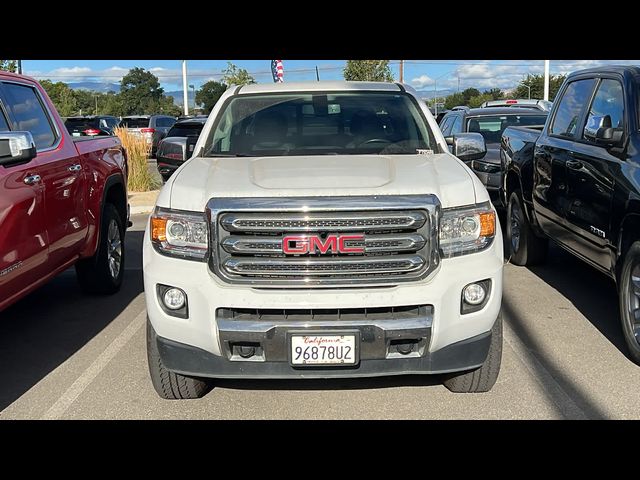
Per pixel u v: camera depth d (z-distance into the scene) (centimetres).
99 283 657
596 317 579
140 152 1603
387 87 555
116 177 674
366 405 413
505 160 804
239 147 494
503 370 464
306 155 474
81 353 511
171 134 1819
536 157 690
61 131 570
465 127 1127
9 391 441
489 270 379
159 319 378
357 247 360
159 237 382
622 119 525
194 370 376
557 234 641
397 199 364
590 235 548
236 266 362
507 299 635
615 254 501
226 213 364
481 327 379
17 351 516
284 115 515
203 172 419
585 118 599
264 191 371
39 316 607
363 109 521
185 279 368
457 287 368
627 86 532
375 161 437
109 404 420
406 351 371
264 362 365
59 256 527
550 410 402
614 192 499
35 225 474
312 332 357
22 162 423
